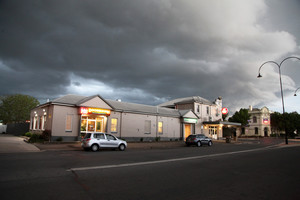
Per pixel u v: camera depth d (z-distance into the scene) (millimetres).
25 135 29391
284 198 5742
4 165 9008
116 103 28500
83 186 6297
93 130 24625
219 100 45125
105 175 7777
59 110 22250
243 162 12164
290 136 65375
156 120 31438
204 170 9391
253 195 5961
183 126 35188
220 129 43312
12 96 46875
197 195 5824
